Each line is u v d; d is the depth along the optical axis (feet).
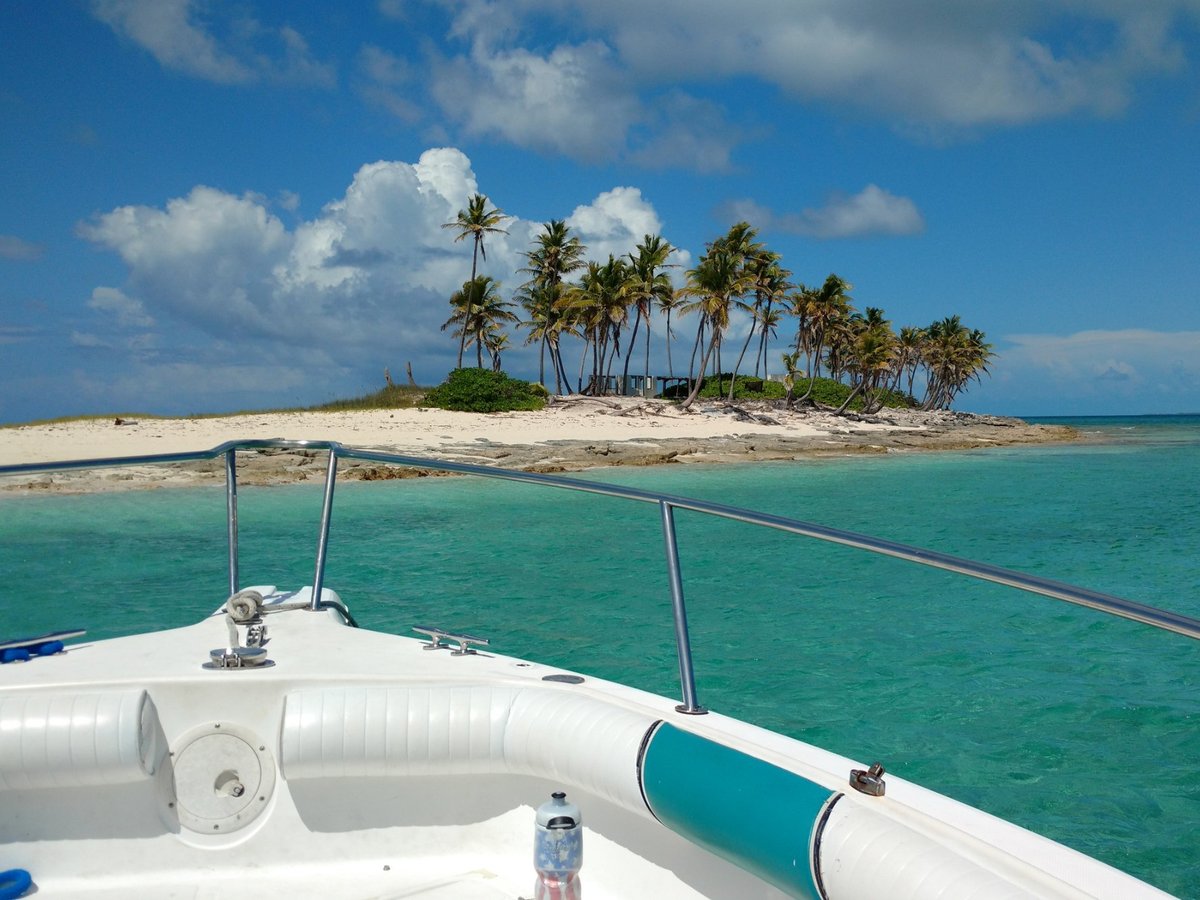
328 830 7.64
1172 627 4.31
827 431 154.20
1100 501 63.67
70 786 7.20
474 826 7.74
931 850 4.84
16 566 34.09
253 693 7.66
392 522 48.19
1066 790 14.02
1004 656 21.24
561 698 7.43
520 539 41.39
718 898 6.56
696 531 43.88
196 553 37.55
